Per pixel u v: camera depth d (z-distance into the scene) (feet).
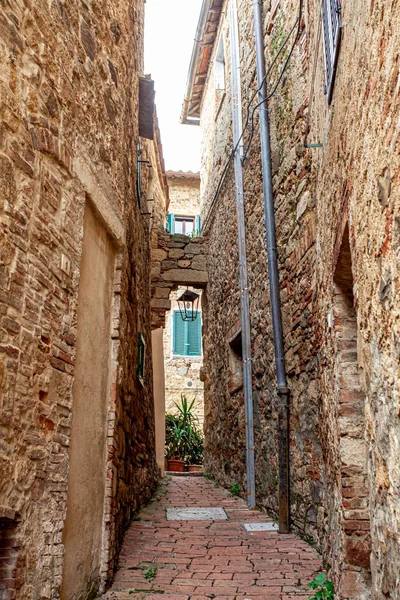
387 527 6.81
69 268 9.91
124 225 14.70
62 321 9.51
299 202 17.08
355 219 8.41
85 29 11.64
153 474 27.04
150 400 28.81
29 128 8.46
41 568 8.21
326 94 11.96
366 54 7.32
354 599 10.32
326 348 13.30
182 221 56.39
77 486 10.38
